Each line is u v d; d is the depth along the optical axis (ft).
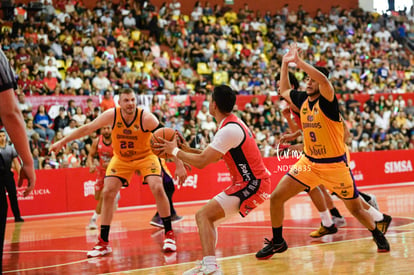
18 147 8.51
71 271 17.53
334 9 81.41
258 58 66.64
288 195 17.42
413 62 79.10
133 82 53.57
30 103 46.11
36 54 52.44
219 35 67.51
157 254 20.22
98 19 61.05
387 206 34.42
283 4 81.76
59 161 42.57
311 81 16.98
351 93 61.93
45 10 59.36
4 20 57.67
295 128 20.34
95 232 28.78
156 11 69.92
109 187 20.90
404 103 62.23
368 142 55.31
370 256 17.57
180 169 19.60
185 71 60.23
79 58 54.95
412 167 54.70
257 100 54.03
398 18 84.28
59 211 40.16
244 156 15.05
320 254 18.35
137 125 20.92
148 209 40.88
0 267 8.70
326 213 21.95
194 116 51.01
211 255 14.33
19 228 32.14
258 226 27.17
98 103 48.55
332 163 17.17
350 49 74.54
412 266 15.72
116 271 17.06
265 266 16.67
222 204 14.79
